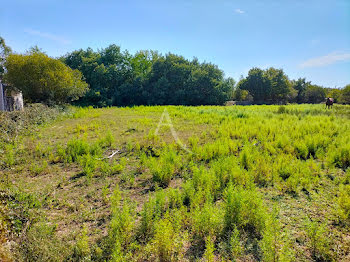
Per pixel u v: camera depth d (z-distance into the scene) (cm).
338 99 4056
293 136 1031
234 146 901
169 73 4197
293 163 726
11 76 2069
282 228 418
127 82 4219
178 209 478
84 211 487
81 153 868
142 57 5059
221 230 405
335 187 575
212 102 4103
